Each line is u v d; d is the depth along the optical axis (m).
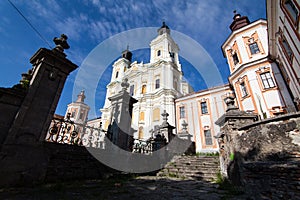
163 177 6.79
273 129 3.97
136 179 5.91
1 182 3.43
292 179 2.46
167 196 3.59
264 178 3.01
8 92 4.02
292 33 7.97
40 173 4.02
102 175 5.46
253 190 3.28
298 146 3.49
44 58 4.88
